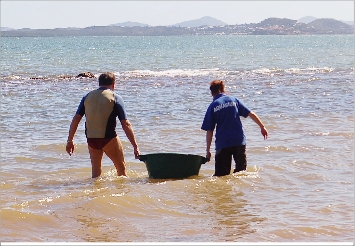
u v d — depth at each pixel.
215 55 59.97
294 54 62.34
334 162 10.41
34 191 8.59
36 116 16.75
